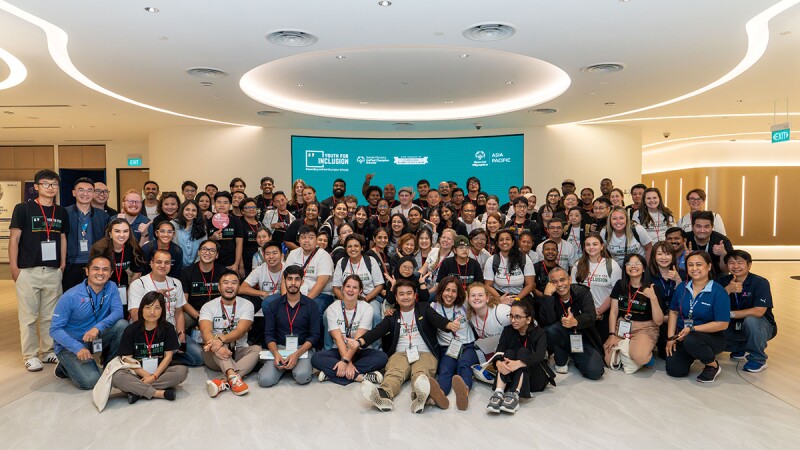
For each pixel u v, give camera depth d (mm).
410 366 4234
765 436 3285
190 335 4848
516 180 10820
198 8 4070
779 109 8711
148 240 5480
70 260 4969
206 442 3238
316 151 10828
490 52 6059
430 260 5488
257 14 4219
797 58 5715
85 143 12750
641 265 4559
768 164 14719
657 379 4379
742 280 4742
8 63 5859
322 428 3428
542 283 5340
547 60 5672
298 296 4535
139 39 4824
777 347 5340
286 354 4312
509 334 4094
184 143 10328
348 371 4266
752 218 14773
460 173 11109
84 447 3182
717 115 9375
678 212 15891
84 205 5070
